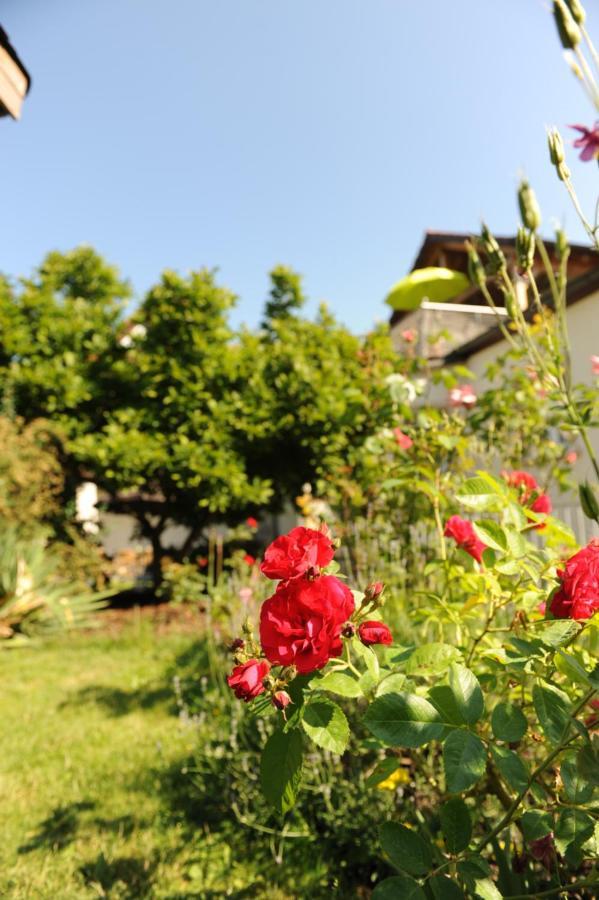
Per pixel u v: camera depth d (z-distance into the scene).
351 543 3.25
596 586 1.04
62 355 9.27
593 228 1.18
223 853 2.22
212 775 2.73
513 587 1.47
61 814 2.56
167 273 9.12
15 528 7.16
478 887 0.93
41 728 3.66
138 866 2.15
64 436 8.54
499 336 6.26
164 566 8.08
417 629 2.25
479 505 1.35
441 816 0.97
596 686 0.90
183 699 4.00
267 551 1.00
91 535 9.07
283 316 12.16
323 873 2.00
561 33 1.01
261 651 1.07
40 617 6.51
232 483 8.21
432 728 0.93
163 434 8.84
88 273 13.09
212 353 9.02
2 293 9.37
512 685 1.34
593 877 1.01
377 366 4.66
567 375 1.44
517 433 4.02
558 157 1.17
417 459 2.54
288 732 0.97
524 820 0.99
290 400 8.46
